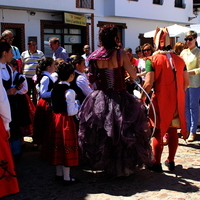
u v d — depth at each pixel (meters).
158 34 4.30
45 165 4.75
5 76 4.43
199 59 5.68
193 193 3.74
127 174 3.97
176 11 21.98
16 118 4.72
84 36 17.23
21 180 4.20
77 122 4.44
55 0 15.03
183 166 4.66
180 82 4.23
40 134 4.91
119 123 3.80
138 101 4.05
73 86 4.56
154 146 4.36
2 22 13.80
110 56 3.90
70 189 3.90
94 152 3.89
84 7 16.77
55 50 7.46
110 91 3.96
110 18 18.39
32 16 14.84
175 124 4.30
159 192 3.77
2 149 3.36
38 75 4.87
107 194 3.73
